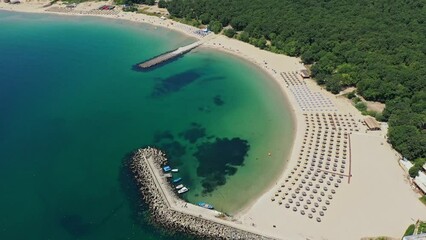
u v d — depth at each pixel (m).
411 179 140.88
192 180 146.75
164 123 182.12
